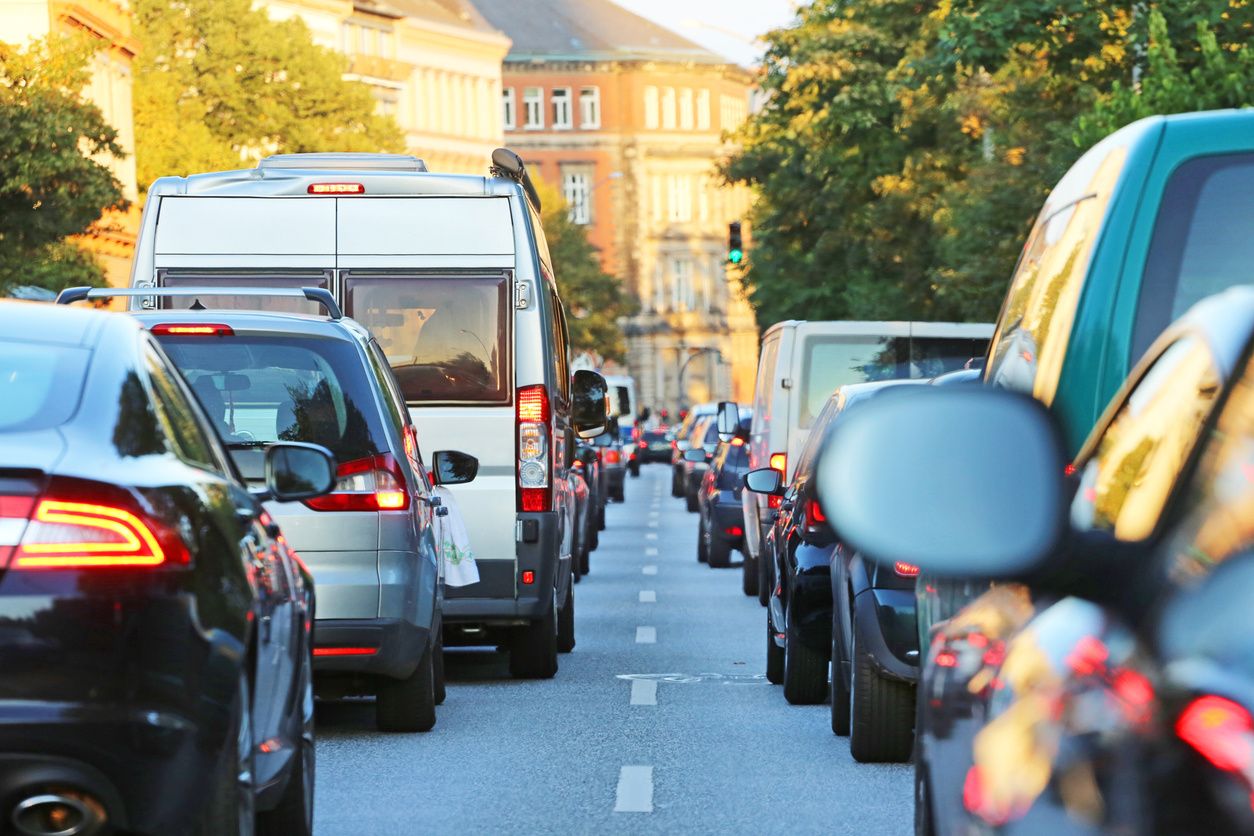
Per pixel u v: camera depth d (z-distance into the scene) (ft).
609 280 588.09
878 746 53.78
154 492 27.32
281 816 37.81
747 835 44.27
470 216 72.74
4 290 212.02
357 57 571.28
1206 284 25.82
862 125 270.46
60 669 25.73
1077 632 16.38
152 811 26.16
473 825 45.44
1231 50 148.05
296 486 38.09
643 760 54.85
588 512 145.18
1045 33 155.02
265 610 31.94
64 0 324.80
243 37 381.81
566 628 83.76
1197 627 14.37
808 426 99.35
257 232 72.90
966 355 99.35
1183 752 13.93
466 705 66.80
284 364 55.83
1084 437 25.61
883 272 289.53
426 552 58.18
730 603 109.91
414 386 71.97
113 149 213.05
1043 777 16.16
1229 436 15.62
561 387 78.74
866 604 52.90
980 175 200.03
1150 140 26.43
